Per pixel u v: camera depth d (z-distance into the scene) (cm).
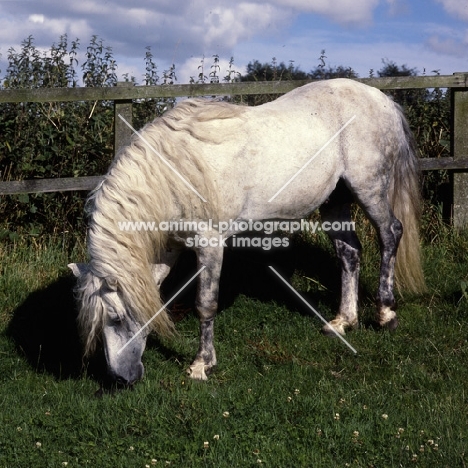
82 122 663
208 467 341
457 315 550
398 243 544
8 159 642
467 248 643
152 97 607
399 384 454
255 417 388
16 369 475
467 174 668
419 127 716
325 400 416
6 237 622
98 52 723
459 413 405
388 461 347
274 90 625
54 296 568
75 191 641
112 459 345
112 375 406
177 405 401
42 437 365
